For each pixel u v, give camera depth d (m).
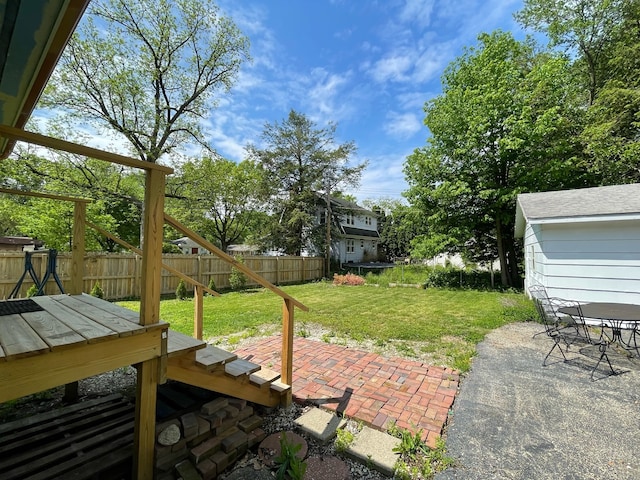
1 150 2.81
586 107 11.85
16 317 2.01
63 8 1.36
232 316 6.22
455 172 11.59
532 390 3.05
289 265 14.30
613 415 2.59
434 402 2.79
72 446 2.01
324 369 3.54
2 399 1.28
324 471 1.96
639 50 10.00
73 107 9.16
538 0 11.98
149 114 10.09
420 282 13.31
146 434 1.76
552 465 2.00
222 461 1.91
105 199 10.34
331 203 19.09
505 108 10.22
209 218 17.61
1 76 1.92
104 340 1.57
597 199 6.23
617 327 4.34
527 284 9.14
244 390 2.40
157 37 9.70
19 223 9.38
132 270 8.94
